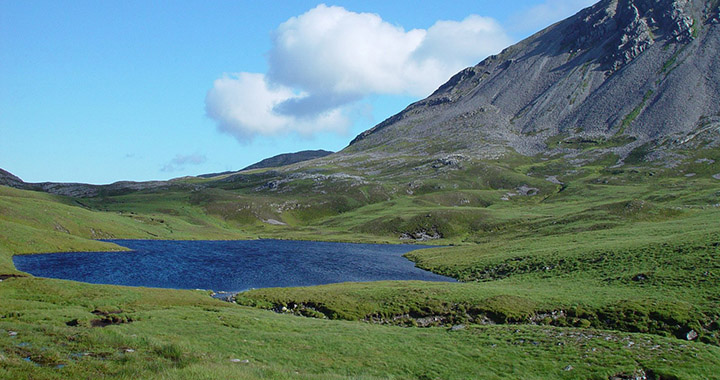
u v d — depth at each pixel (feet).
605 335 131.64
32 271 299.58
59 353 70.64
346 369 99.76
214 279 297.53
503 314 170.60
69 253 391.86
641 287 191.31
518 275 267.18
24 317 126.31
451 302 187.42
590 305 169.99
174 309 164.45
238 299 214.28
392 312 183.11
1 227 390.83
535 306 175.73
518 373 101.96
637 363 106.11
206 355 87.30
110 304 167.94
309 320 163.43
